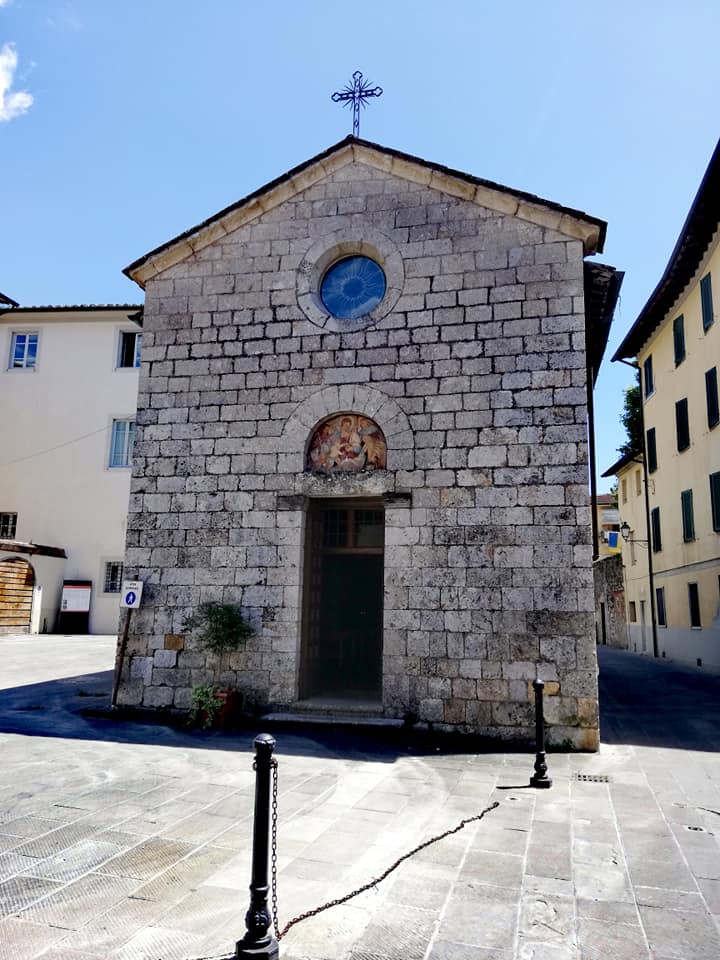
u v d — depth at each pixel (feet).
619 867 16.75
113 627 83.87
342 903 14.64
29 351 90.84
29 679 48.32
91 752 28.02
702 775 25.76
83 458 87.04
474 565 32.24
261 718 33.12
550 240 34.30
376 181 37.27
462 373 34.12
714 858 17.40
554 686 30.50
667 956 12.66
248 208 38.45
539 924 13.83
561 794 23.03
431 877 16.06
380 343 35.53
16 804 21.09
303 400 36.09
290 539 34.99
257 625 34.63
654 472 89.04
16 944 12.67
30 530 86.22
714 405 66.85
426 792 23.02
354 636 43.06
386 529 33.50
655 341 87.04
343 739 30.60
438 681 31.73
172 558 36.17
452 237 35.55
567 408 32.55
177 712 34.55
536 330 33.58
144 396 38.22
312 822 19.81
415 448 33.96
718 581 66.59
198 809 20.80
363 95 38.42
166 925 13.51
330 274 38.50
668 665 75.31
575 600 30.96
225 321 37.99
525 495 32.27
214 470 36.52
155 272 39.50
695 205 59.82
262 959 12.06
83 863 16.53
